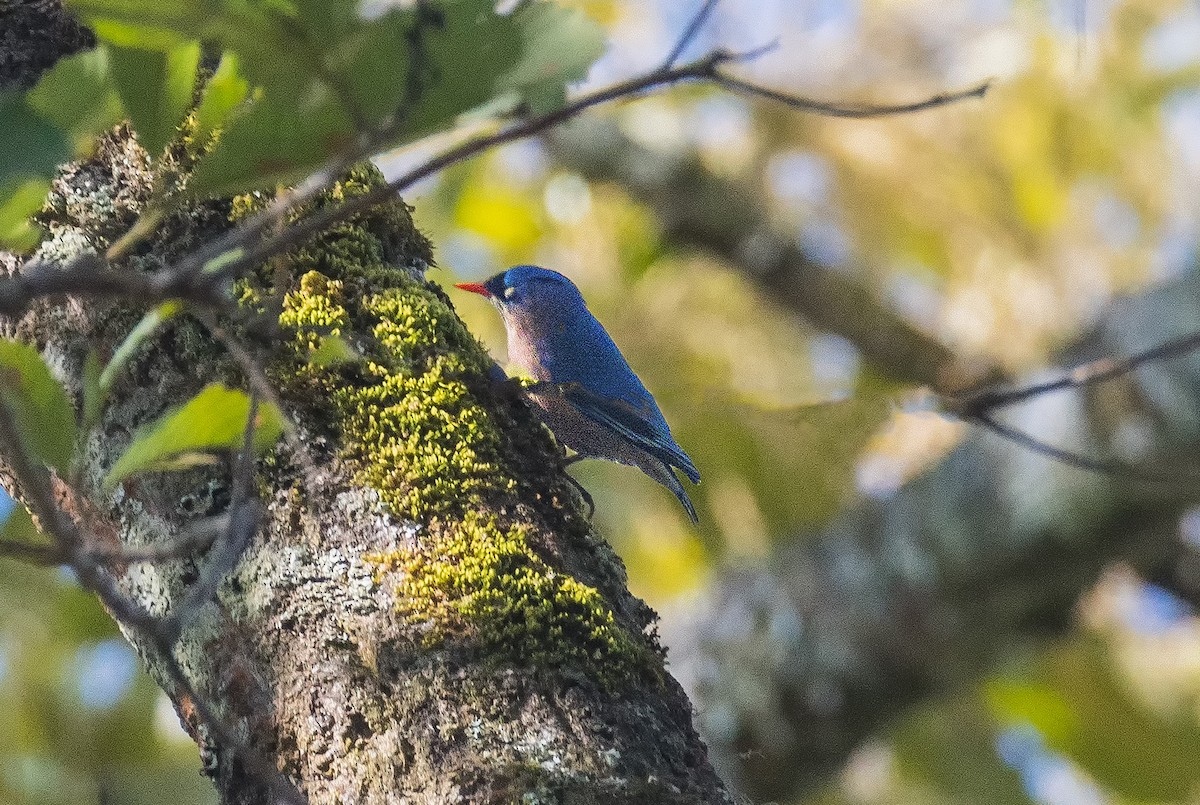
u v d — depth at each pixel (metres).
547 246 16.56
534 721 4.58
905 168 15.97
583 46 3.35
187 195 3.53
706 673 12.10
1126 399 10.58
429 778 4.51
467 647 4.70
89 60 3.53
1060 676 13.63
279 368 5.21
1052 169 15.42
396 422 5.21
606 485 14.42
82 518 5.23
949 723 13.78
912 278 16.81
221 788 4.84
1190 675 13.52
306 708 4.70
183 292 3.19
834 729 11.67
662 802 4.50
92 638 10.62
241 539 3.45
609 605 5.12
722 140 17.16
